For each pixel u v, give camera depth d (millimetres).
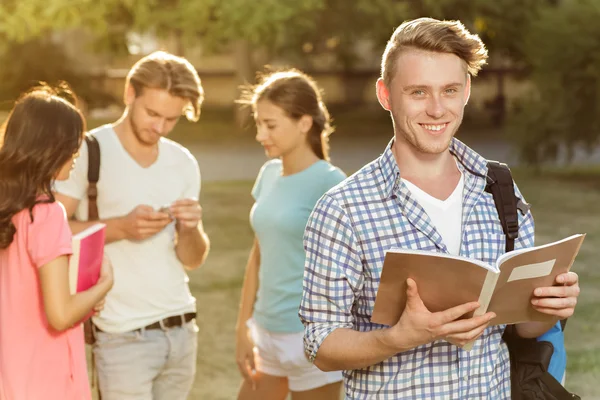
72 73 38219
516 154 23047
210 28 28859
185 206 5027
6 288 4086
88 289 4215
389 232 3266
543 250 3061
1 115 29812
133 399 5039
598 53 20109
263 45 29281
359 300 3344
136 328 5043
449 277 2957
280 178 5332
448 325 2965
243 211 17000
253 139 31531
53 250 4020
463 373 3270
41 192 4078
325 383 5281
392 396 3256
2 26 29328
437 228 3354
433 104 3189
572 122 21016
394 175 3289
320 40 33531
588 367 7895
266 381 5477
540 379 3537
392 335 3027
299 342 5266
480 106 41188
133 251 5039
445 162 3412
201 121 37906
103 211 5109
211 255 12945
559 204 17891
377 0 29609
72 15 29047
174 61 5066
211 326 9250
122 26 33500
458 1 31484
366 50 44875
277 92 5180
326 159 5391
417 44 3197
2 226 4012
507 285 3080
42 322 4109
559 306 3178
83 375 4262
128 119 5148
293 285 5250
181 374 5262
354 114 42094
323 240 3297
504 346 3512
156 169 5211
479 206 3371
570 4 20688
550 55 20688
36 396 4086
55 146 4094
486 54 3242
